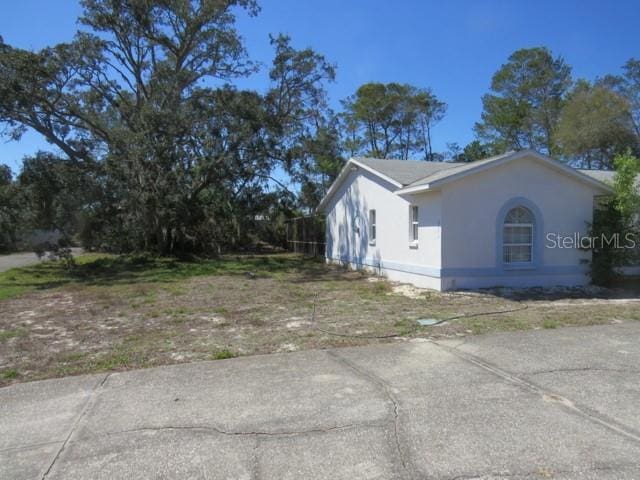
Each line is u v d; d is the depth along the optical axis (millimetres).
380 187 15617
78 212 20172
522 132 38188
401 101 43125
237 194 23953
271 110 23328
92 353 6594
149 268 19625
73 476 3314
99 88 22141
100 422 4199
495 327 7668
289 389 4898
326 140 24875
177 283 14898
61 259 19719
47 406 4605
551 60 37750
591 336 6953
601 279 12672
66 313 9883
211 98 22078
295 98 24531
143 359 6199
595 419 4047
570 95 35188
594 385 4855
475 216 11859
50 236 28719
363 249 17203
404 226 13844
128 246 25250
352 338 7102
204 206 23984
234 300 11242
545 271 12375
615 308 9422
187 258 23781
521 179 12156
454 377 5156
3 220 18578
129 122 22484
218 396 4750
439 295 11141
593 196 12859
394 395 4660
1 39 18453
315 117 24906
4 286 14688
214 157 22172
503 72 39500
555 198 12445
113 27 22203
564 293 11492
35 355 6543
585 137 30641
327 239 21594
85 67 20969
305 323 8320
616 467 3273
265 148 22484
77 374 5668
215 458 3520
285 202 24891
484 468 3287
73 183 19156
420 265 12727
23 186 18266
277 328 7953
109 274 17859
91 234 22469
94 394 4898
